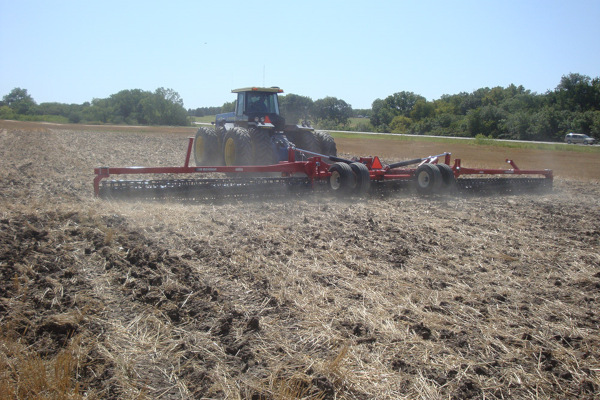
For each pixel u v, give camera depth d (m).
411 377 3.04
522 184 11.48
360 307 3.97
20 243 5.18
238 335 3.46
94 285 4.23
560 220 7.80
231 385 2.90
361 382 2.97
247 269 4.73
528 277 4.88
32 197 8.02
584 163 23.70
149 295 4.04
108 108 77.56
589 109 59.28
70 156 16.38
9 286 4.08
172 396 2.81
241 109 12.45
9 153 16.94
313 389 2.87
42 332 3.42
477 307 4.09
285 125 11.88
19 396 2.70
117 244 5.31
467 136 63.41
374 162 10.01
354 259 5.21
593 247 6.10
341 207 8.26
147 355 3.20
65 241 5.35
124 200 7.80
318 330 3.57
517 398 2.89
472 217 7.80
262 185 8.88
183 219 6.68
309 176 9.46
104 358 3.13
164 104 74.12
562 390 2.97
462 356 3.29
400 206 8.64
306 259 5.14
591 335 3.63
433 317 3.84
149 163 14.68
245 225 6.53
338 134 57.66
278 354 3.25
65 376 2.86
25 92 100.00
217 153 13.11
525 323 3.81
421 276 4.78
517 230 6.95
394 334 3.53
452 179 10.05
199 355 3.20
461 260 5.37
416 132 71.50
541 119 54.97
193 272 4.60
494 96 76.50
